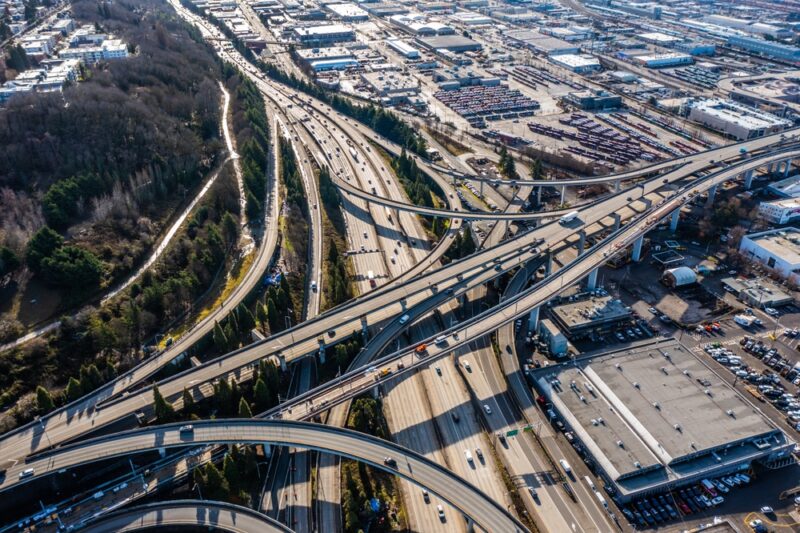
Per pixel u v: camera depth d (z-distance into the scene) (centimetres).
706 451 19238
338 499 18100
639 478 18525
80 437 18712
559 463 19488
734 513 18012
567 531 17212
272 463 19450
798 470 19500
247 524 16575
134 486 18275
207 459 19350
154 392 19300
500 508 16188
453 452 19862
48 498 18400
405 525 17562
